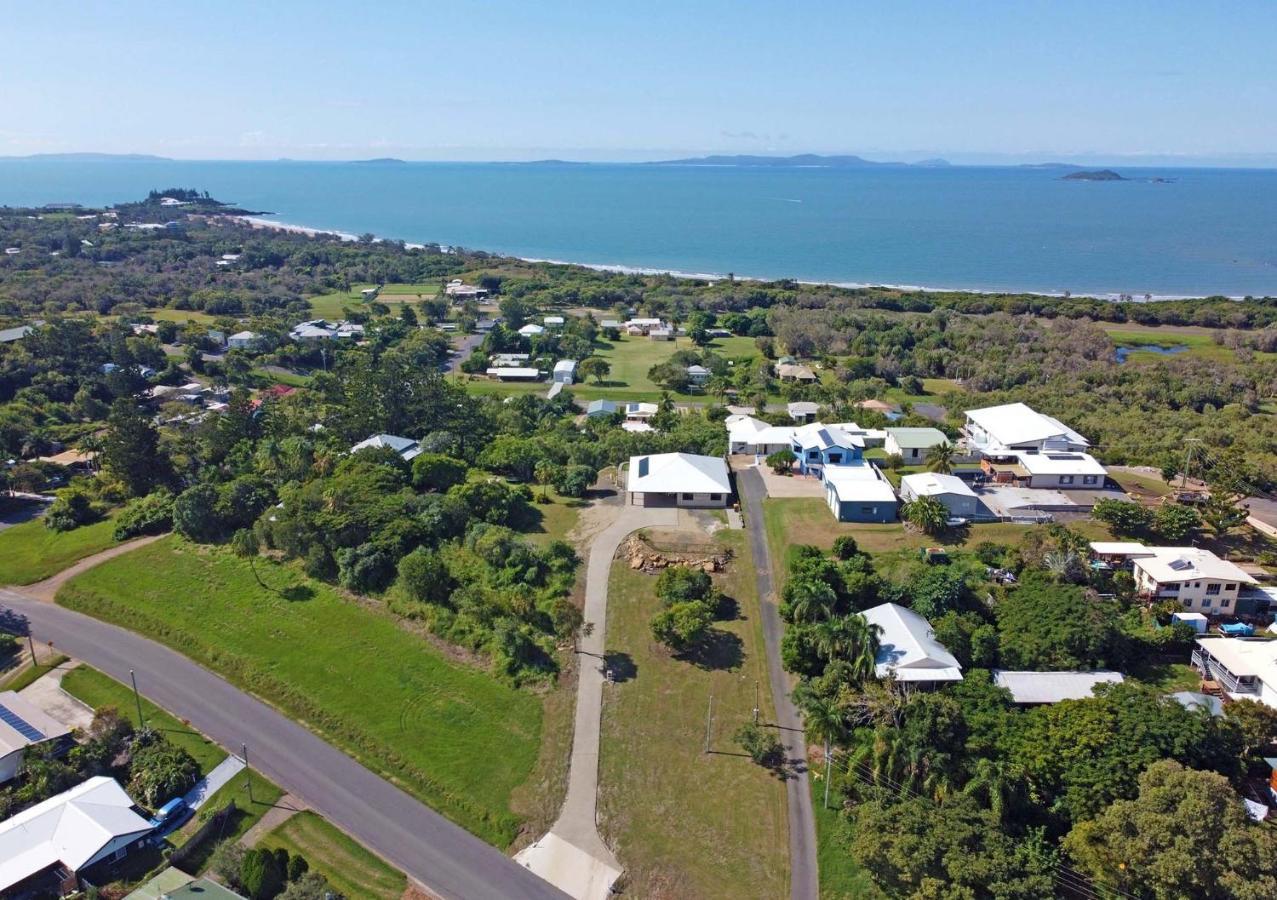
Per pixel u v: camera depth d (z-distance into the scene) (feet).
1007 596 241.14
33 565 291.99
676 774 193.47
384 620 250.78
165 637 249.75
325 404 453.17
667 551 279.28
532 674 224.33
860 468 324.19
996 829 160.86
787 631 239.09
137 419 352.90
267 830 177.99
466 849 174.91
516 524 300.20
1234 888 138.51
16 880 158.20
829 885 165.37
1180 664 223.10
